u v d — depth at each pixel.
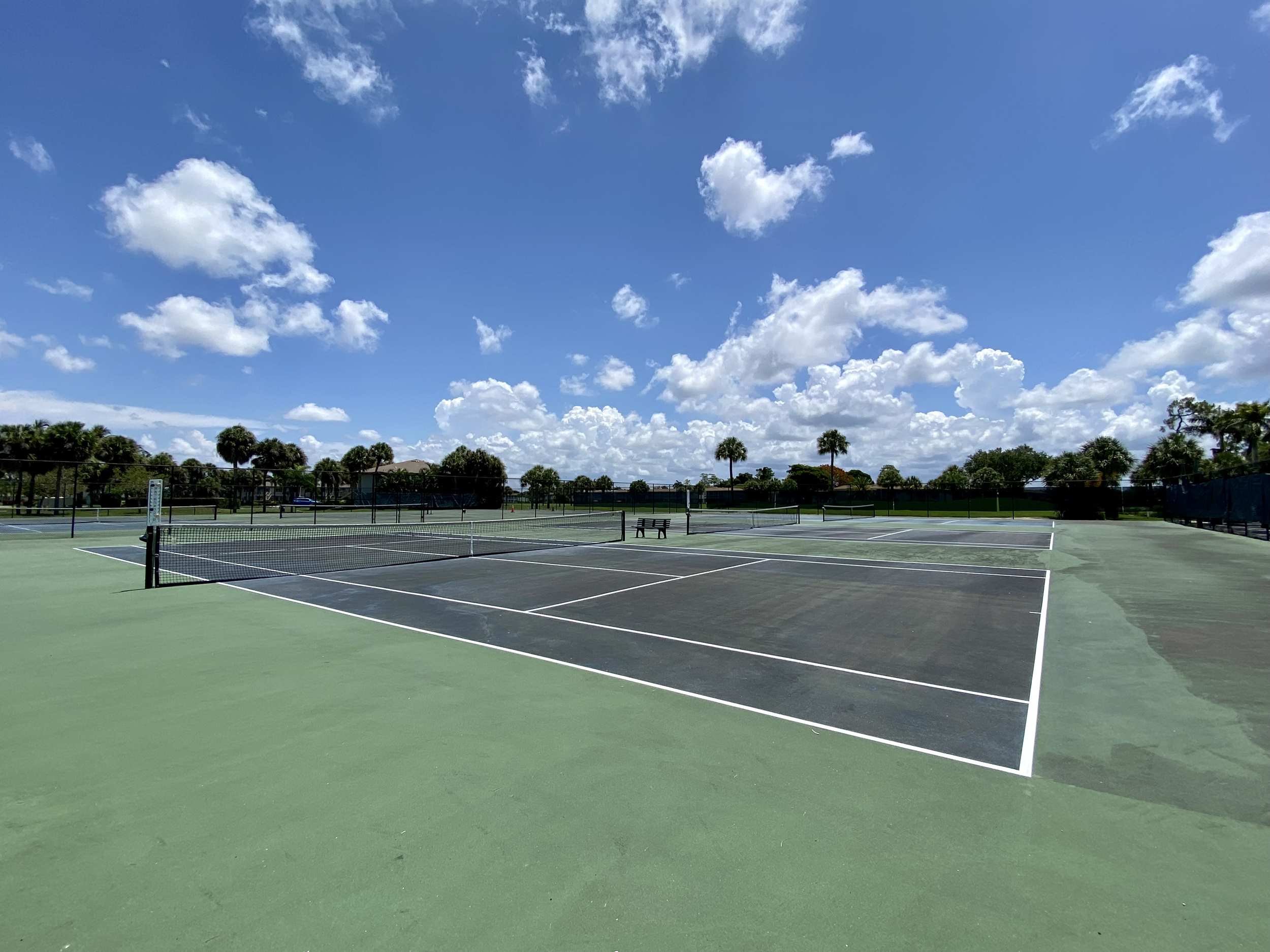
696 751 3.99
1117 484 42.41
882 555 16.67
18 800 3.27
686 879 2.62
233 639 6.98
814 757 3.93
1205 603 9.50
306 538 22.19
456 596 9.98
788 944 2.22
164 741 4.09
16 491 43.91
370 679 5.52
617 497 60.88
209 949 2.18
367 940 2.23
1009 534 25.42
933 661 6.27
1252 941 2.23
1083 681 5.62
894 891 2.54
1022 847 2.89
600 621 8.05
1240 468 24.08
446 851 2.82
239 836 2.93
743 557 16.09
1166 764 3.85
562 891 2.53
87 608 8.83
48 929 2.28
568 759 3.85
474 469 68.06
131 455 51.75
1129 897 2.50
